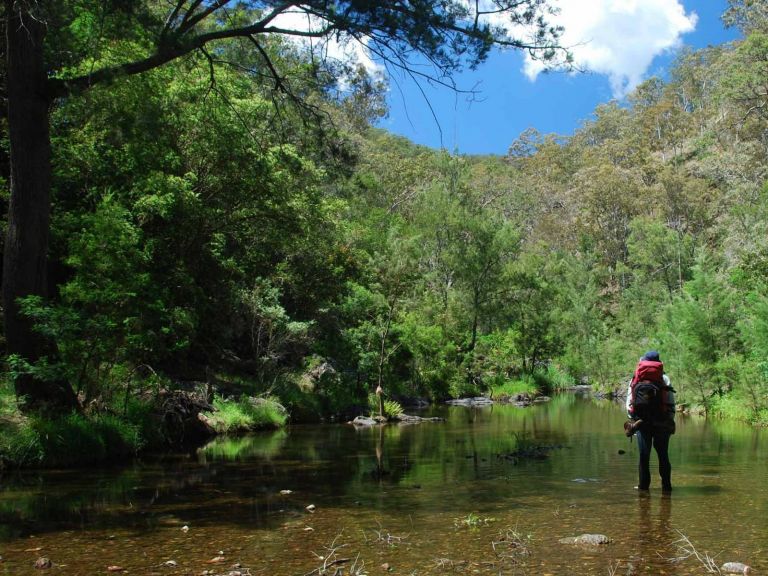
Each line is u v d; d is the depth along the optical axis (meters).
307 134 13.08
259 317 22.23
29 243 10.74
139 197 16.47
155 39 9.90
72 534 5.30
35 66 10.56
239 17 11.52
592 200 66.69
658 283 50.41
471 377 36.19
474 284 39.88
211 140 17.52
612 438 13.56
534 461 9.98
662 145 84.00
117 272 11.70
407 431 16.31
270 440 14.09
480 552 4.62
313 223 21.77
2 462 9.12
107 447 10.70
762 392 17.97
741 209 36.50
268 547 4.83
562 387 43.25
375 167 52.84
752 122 59.19
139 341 11.94
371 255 30.61
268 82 13.09
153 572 4.21
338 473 8.95
